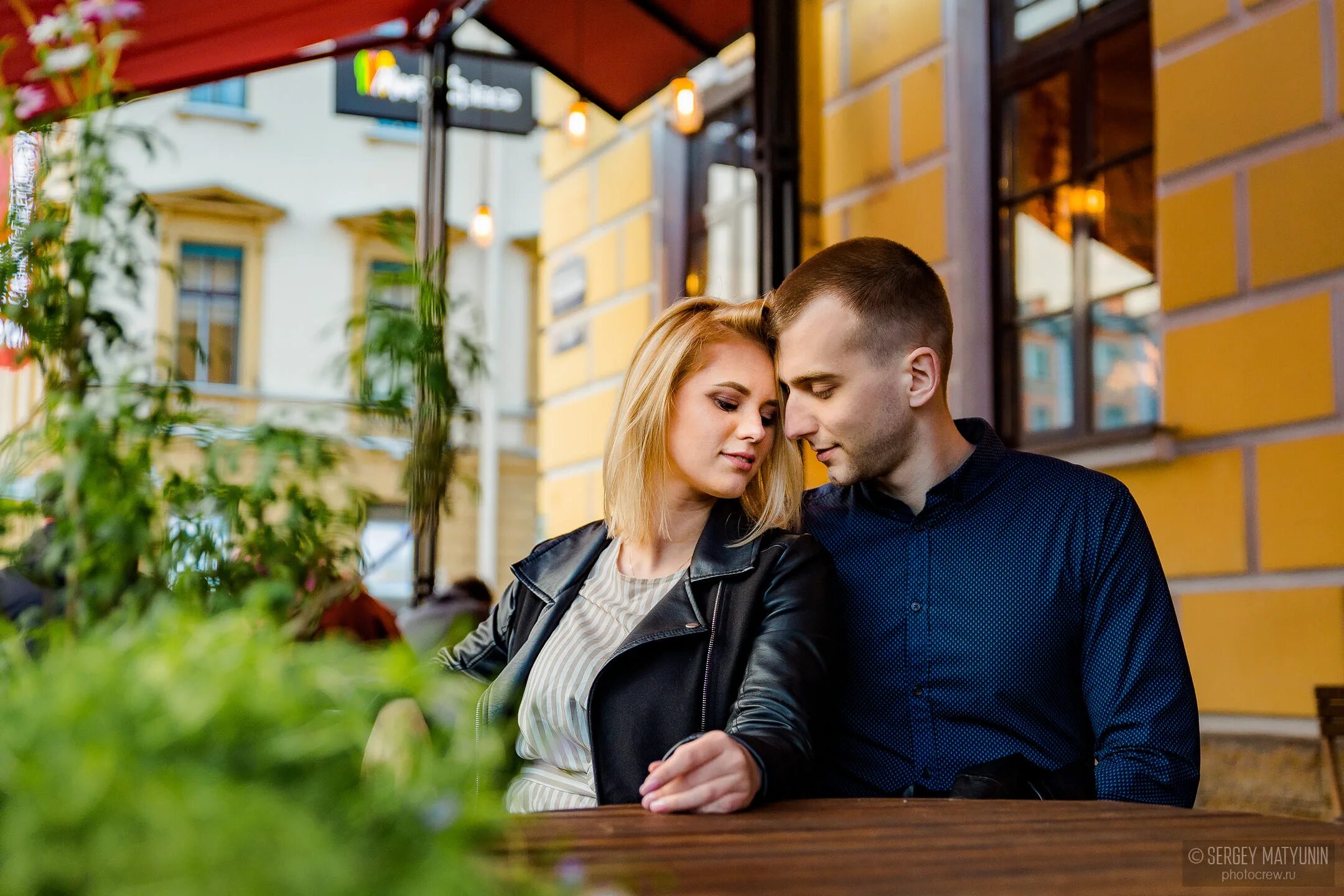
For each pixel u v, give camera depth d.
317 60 5.92
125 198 1.21
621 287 7.37
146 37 4.95
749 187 6.62
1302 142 3.65
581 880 0.67
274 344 16.78
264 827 0.44
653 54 5.95
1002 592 1.78
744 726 1.39
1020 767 1.72
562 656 1.62
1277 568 3.67
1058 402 4.62
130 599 1.02
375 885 0.47
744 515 1.68
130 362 1.19
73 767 0.46
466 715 0.57
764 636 1.53
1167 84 4.05
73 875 0.43
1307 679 3.59
